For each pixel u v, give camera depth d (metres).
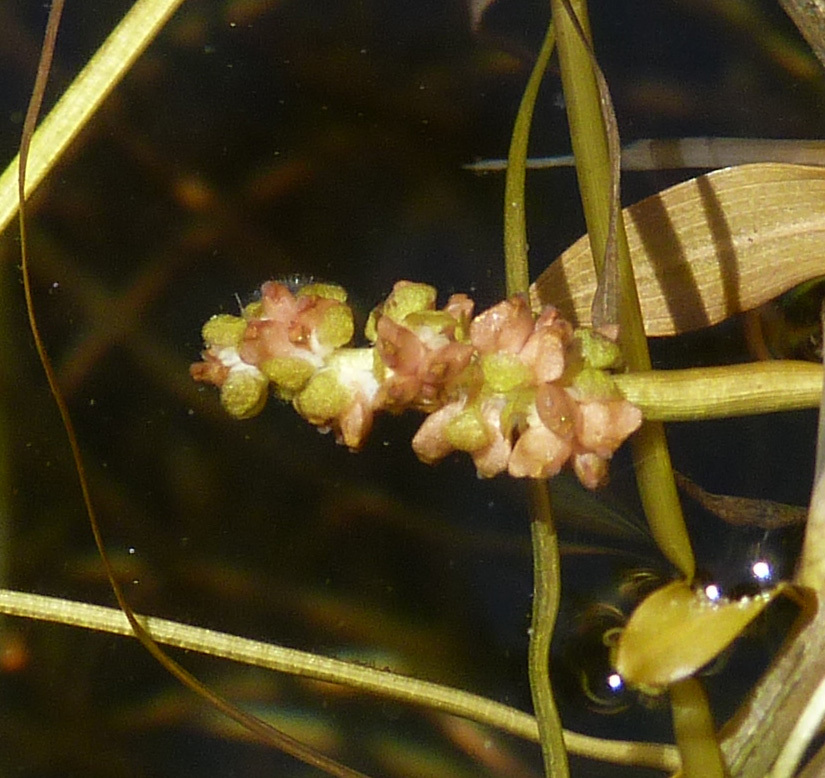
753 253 0.22
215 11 0.26
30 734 0.23
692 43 0.24
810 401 0.20
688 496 0.23
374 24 0.25
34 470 0.24
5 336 0.24
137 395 0.24
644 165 0.23
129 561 0.24
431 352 0.20
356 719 0.23
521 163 0.21
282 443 0.24
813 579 0.20
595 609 0.23
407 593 0.23
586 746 0.22
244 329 0.20
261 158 0.25
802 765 0.21
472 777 0.23
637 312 0.21
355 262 0.24
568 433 0.20
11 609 0.21
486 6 0.25
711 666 0.22
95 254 0.24
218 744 0.23
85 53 0.25
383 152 0.24
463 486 0.24
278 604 0.24
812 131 0.24
